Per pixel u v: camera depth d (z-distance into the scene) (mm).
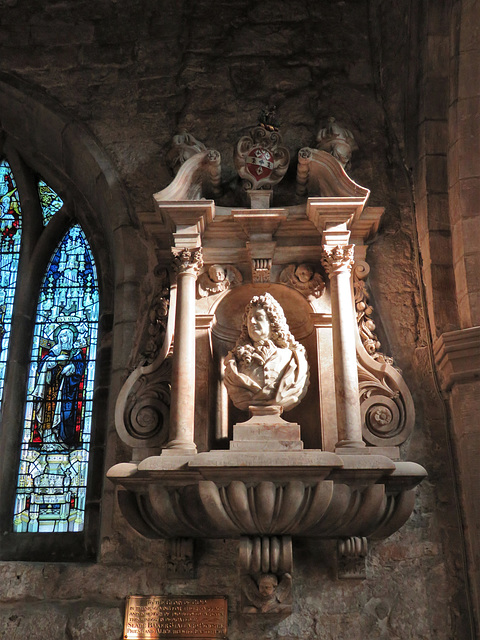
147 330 4945
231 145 5375
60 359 5367
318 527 4121
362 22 5703
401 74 5453
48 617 4332
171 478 4109
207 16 5773
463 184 4914
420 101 5281
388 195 5246
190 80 5586
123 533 4500
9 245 5770
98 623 4281
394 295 4980
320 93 5520
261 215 4758
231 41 5703
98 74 5637
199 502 4098
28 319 5473
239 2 5820
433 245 4953
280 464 3969
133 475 4164
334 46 5656
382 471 4031
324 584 4305
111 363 5137
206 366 4668
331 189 4824
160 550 4430
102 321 5344
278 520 4035
